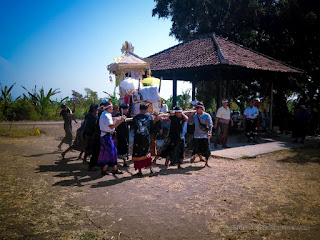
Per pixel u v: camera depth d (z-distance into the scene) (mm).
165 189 5168
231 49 13297
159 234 3387
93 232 3420
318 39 18438
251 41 20516
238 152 8836
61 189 5145
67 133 9000
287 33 19844
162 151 6746
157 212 4074
